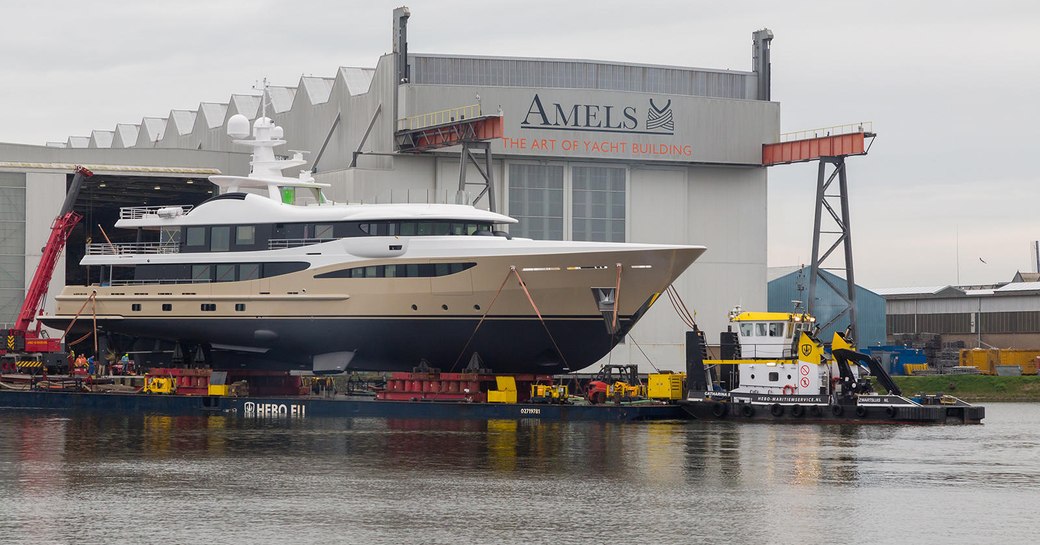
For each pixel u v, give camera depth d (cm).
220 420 14350
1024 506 9056
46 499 9150
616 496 9281
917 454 11694
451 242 14850
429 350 15162
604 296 14500
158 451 11581
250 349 15750
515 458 11069
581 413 14175
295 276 15312
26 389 16038
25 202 19300
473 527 8188
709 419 14588
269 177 16512
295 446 11906
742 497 9294
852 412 14375
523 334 14838
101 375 16375
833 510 8850
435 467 10562
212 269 15750
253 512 8656
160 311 15962
